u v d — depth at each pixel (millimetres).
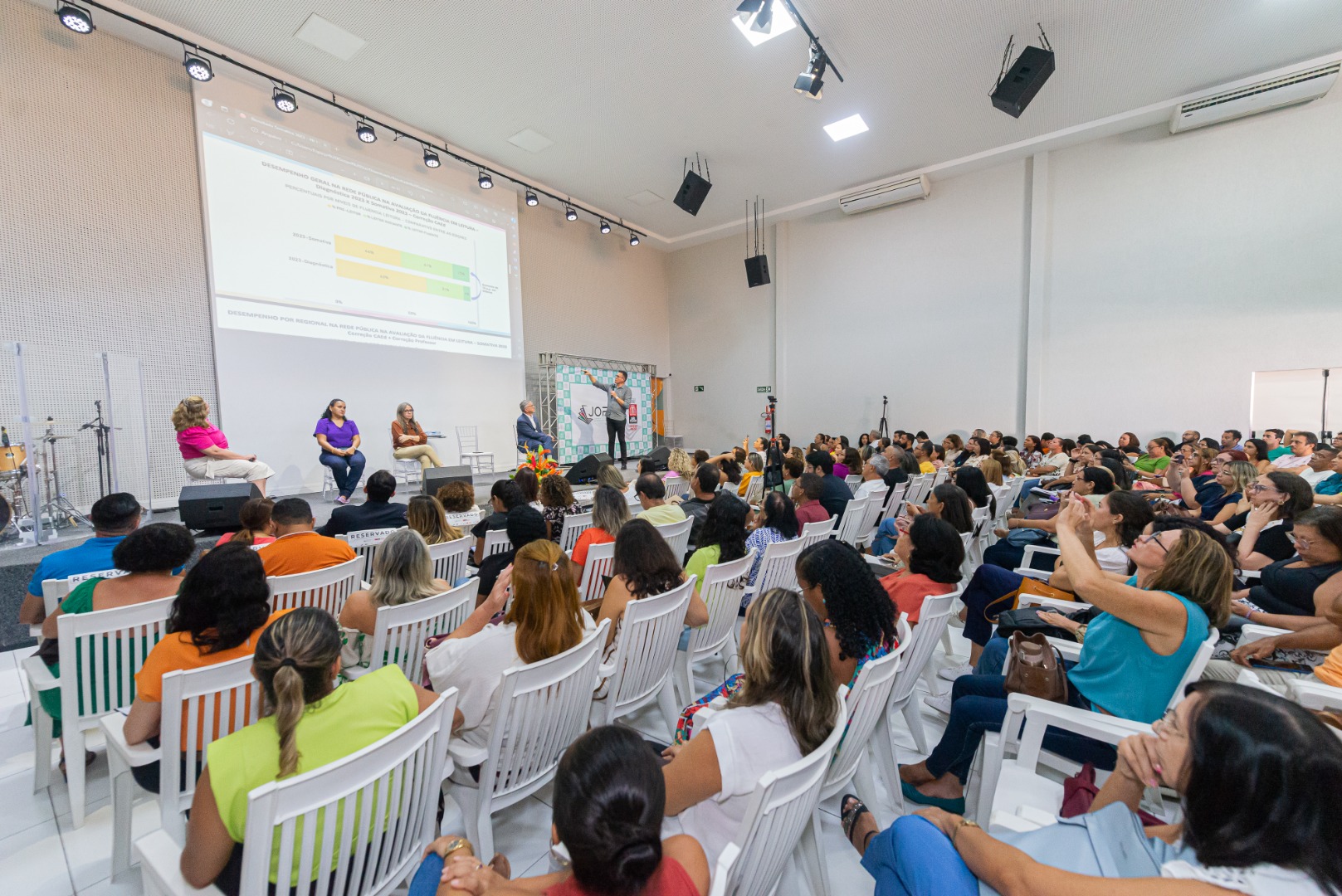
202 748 1337
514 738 1364
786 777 893
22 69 4496
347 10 4922
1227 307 6633
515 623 1476
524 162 7906
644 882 701
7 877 1506
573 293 9945
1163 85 6223
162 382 5184
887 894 1025
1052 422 7719
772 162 7961
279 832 908
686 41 5402
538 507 3924
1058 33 5336
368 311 6664
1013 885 841
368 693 1114
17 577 3234
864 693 1391
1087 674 1531
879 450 7434
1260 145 6410
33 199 4543
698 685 2594
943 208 8562
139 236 5074
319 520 4867
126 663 1719
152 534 1789
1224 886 688
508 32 5230
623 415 9469
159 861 998
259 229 5781
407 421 6449
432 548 2615
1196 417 6840
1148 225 7055
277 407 5895
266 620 1433
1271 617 2010
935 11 5043
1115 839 886
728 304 11094
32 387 4496
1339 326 6102
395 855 1102
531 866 1534
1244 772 685
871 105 6547
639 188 8836
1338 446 4742
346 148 6496
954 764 1744
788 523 2879
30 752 2080
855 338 9469
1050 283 7695
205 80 4926
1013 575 2559
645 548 1957
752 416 10828
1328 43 5520
